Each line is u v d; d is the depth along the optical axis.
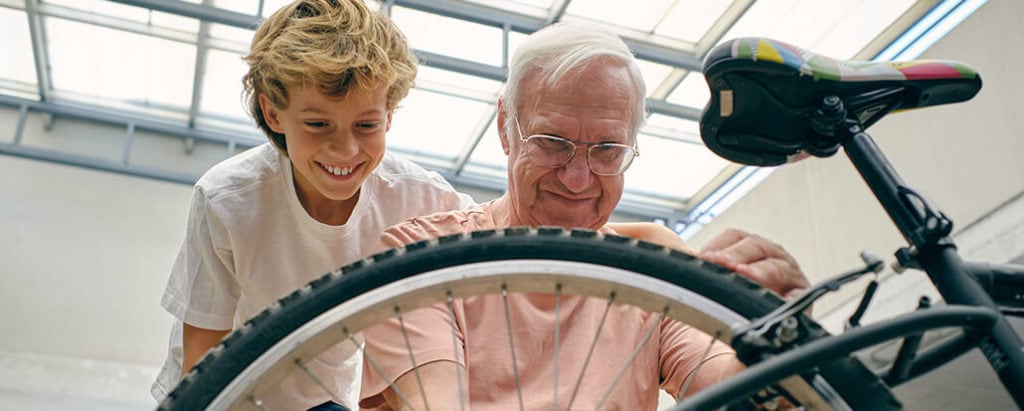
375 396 1.10
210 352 0.79
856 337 0.66
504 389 1.10
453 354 1.06
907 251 0.82
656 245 0.81
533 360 1.12
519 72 1.21
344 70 1.34
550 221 1.21
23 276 7.30
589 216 1.21
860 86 0.88
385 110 1.45
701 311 0.79
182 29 6.57
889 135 5.61
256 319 0.80
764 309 0.77
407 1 6.09
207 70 6.94
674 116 6.77
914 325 0.68
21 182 7.43
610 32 1.24
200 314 1.55
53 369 7.12
